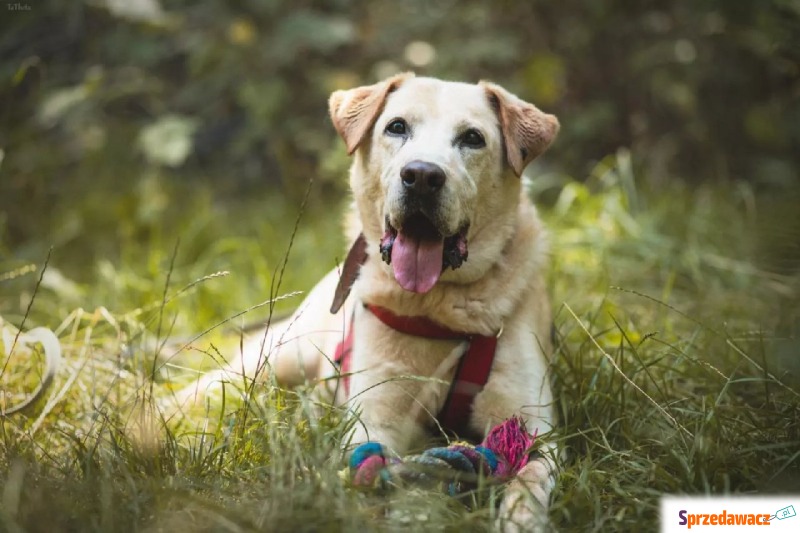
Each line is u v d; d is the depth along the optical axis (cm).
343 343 446
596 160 1015
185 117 1006
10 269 698
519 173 429
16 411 393
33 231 793
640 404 420
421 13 977
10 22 857
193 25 964
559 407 442
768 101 997
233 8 945
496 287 428
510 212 440
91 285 692
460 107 430
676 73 983
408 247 409
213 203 943
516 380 421
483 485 328
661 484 345
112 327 563
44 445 383
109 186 881
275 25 948
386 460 347
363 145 452
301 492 308
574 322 535
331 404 413
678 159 1011
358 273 450
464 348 420
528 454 374
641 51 992
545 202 913
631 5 991
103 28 934
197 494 320
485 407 422
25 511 297
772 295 596
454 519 315
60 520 297
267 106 895
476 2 984
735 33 948
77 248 781
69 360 466
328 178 922
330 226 816
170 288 638
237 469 348
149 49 900
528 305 440
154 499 312
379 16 994
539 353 439
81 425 408
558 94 970
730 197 828
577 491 336
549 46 1013
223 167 1019
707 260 660
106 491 306
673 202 805
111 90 909
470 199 413
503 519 310
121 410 392
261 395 384
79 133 913
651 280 658
